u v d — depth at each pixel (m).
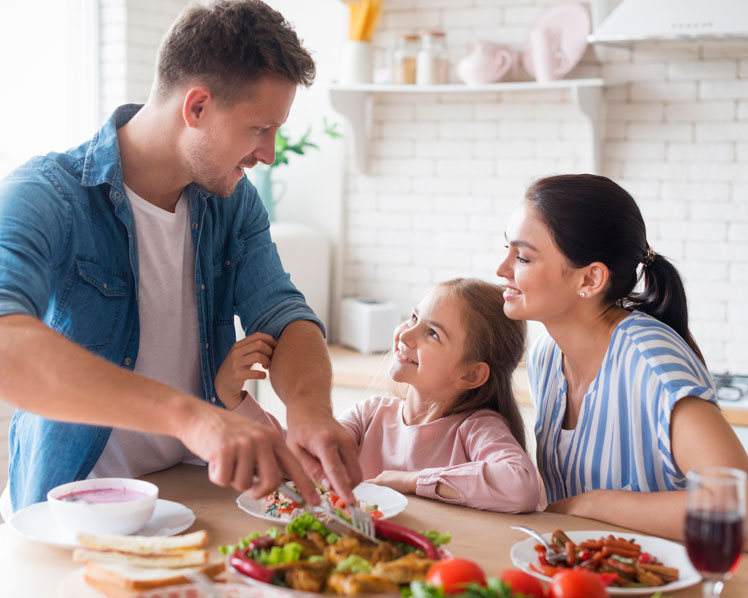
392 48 3.51
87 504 1.27
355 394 3.13
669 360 1.54
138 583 1.09
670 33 2.72
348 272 3.72
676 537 1.42
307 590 1.10
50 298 1.57
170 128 1.56
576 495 1.61
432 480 1.60
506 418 1.91
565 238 1.59
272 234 3.37
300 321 1.74
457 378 1.86
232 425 1.17
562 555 1.25
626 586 1.18
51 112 3.60
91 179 1.57
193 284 1.74
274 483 1.16
